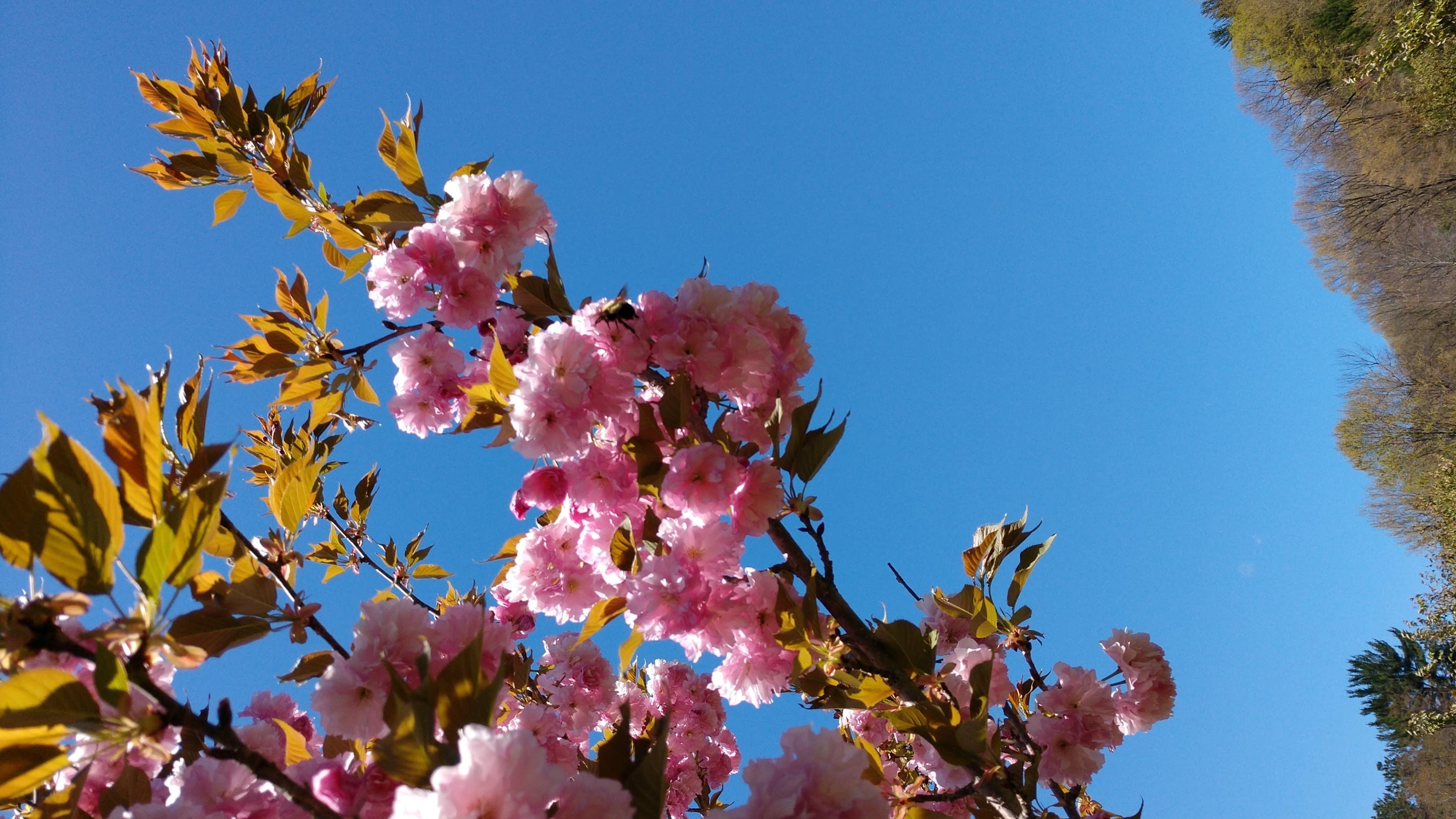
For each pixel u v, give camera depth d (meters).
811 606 0.70
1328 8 5.65
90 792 0.60
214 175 0.92
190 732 0.59
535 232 0.82
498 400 0.73
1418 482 5.66
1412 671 6.68
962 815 0.80
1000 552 0.78
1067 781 0.76
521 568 0.77
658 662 1.08
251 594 0.63
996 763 0.67
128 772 0.59
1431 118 4.98
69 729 0.44
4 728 0.42
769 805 0.54
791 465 0.71
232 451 0.50
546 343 0.70
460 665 0.49
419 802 0.43
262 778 0.49
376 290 0.82
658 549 0.70
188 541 0.48
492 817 0.43
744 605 0.70
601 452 0.73
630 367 0.72
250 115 0.90
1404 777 6.59
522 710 0.89
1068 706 0.76
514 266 0.79
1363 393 6.18
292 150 0.89
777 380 0.77
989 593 0.77
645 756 0.52
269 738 0.69
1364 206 6.14
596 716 0.96
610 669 0.98
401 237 0.86
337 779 0.52
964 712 0.73
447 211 0.79
